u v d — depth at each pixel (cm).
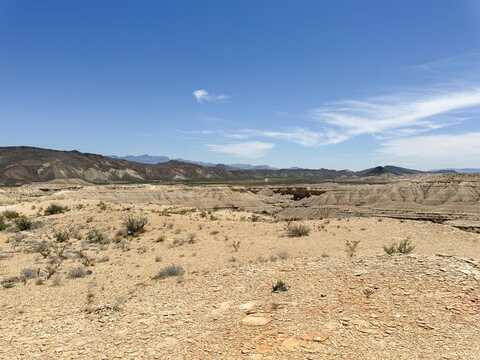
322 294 1055
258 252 2073
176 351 835
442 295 976
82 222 3456
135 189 14962
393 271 1152
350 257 1403
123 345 893
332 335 833
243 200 16062
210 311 1034
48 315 1165
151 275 1645
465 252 2030
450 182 15250
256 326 906
